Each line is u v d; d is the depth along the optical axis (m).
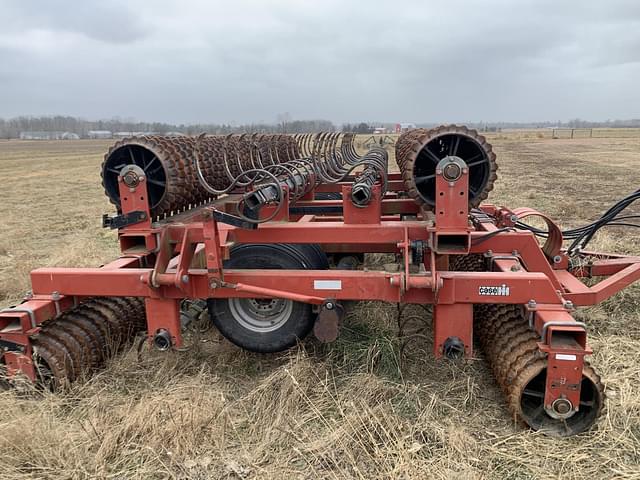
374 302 5.32
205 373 4.06
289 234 3.91
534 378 3.53
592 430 3.29
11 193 19.19
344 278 3.70
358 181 4.02
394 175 7.04
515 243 4.22
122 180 3.70
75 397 3.74
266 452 3.17
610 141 55.78
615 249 7.53
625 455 3.09
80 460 3.10
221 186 5.29
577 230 5.32
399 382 3.91
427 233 3.76
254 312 4.18
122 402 3.73
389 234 3.80
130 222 3.75
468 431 3.34
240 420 3.50
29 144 90.62
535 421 3.36
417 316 4.96
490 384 3.88
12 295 6.38
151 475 3.03
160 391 3.80
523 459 3.07
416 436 3.28
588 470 2.97
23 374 3.73
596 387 3.21
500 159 30.30
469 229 3.38
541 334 3.26
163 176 4.00
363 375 3.84
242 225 3.66
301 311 4.05
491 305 4.08
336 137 6.45
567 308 3.41
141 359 4.30
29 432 3.17
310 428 3.39
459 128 3.43
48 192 19.50
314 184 5.73
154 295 3.83
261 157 6.16
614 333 4.74
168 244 3.85
